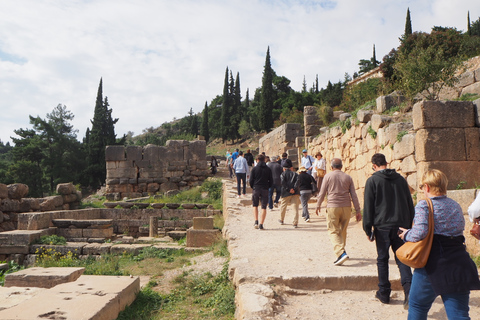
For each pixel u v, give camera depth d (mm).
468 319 2936
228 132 67812
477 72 11016
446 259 3014
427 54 10961
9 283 6414
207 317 5508
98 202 21922
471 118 7395
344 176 6164
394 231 4457
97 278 6547
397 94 11062
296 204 9656
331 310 4367
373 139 10070
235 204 13539
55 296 5332
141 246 12406
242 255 6625
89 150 48312
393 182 4590
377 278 5117
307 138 19375
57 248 12180
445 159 7273
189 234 12258
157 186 22906
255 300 4332
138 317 5625
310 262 6090
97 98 54938
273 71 75000
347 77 65812
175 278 8062
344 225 6145
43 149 55281
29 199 16031
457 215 3162
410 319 3225
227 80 70688
